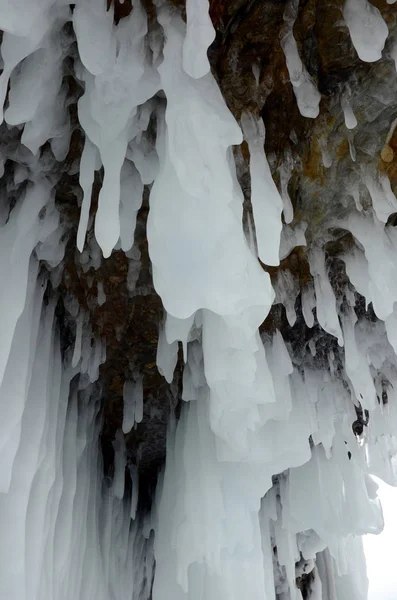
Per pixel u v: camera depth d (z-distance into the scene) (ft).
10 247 7.66
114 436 14.82
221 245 6.56
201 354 10.88
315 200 9.00
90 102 6.56
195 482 11.17
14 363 7.94
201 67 5.69
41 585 8.55
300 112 7.52
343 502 13.38
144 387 13.20
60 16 6.15
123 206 7.62
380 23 6.51
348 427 13.02
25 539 8.01
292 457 11.03
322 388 12.46
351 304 10.68
